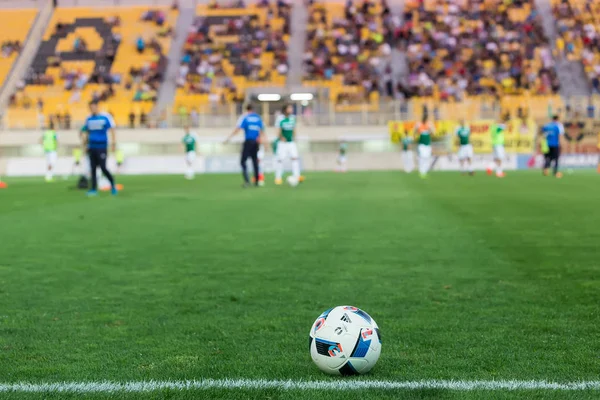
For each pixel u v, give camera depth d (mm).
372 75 40375
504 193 15508
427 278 5824
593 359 3580
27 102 38969
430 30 43656
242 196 15180
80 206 12875
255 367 3488
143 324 4406
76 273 6199
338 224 9703
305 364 3529
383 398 3008
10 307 4906
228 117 37000
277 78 40656
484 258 6785
